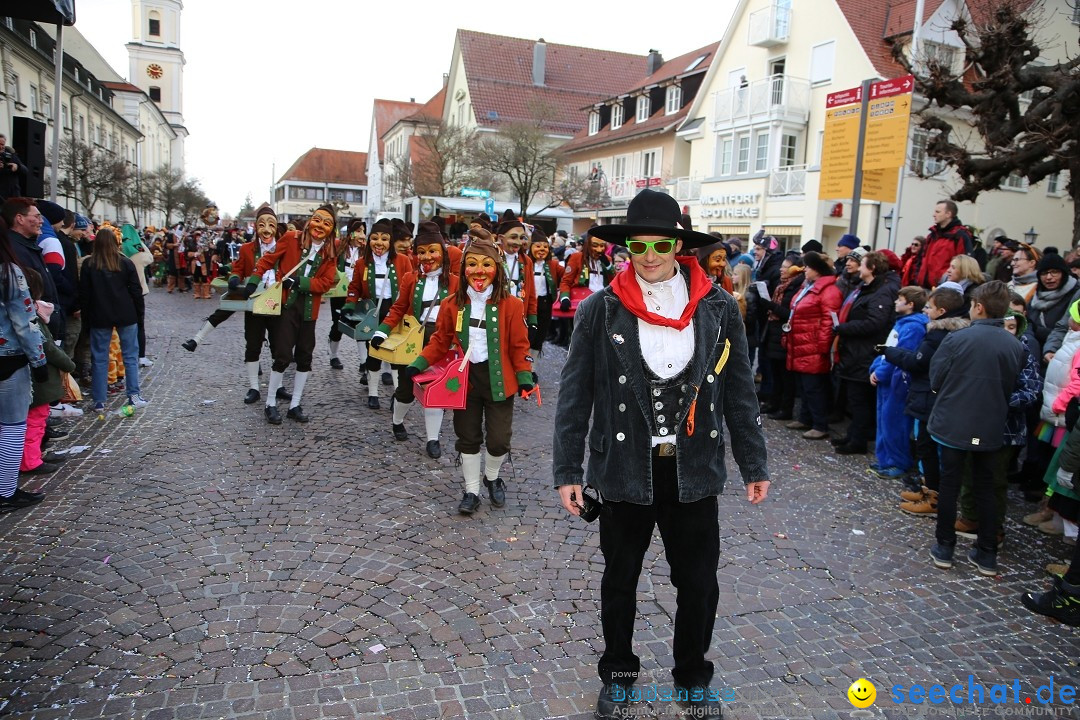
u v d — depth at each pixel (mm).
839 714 2814
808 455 6422
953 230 7500
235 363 9516
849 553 4324
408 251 7781
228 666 2947
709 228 24375
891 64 19344
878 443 5883
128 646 3064
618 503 2537
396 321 6023
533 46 41719
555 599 3602
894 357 5188
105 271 6492
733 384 2586
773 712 2814
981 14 10070
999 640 3402
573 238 18844
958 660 3221
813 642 3318
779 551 4309
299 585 3645
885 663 3174
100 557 3869
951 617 3598
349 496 4895
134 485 4918
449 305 4770
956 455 4109
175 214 62438
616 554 2600
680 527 2566
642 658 3105
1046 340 5621
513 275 7832
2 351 4262
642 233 2361
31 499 4531
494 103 37781
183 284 20672
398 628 3283
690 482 2451
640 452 2455
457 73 40969
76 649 3029
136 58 75125
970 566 4199
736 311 2557
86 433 6066
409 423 6855
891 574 4059
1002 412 3988
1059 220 23156
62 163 30156
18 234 5133
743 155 23203
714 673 3043
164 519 4387
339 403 7531
